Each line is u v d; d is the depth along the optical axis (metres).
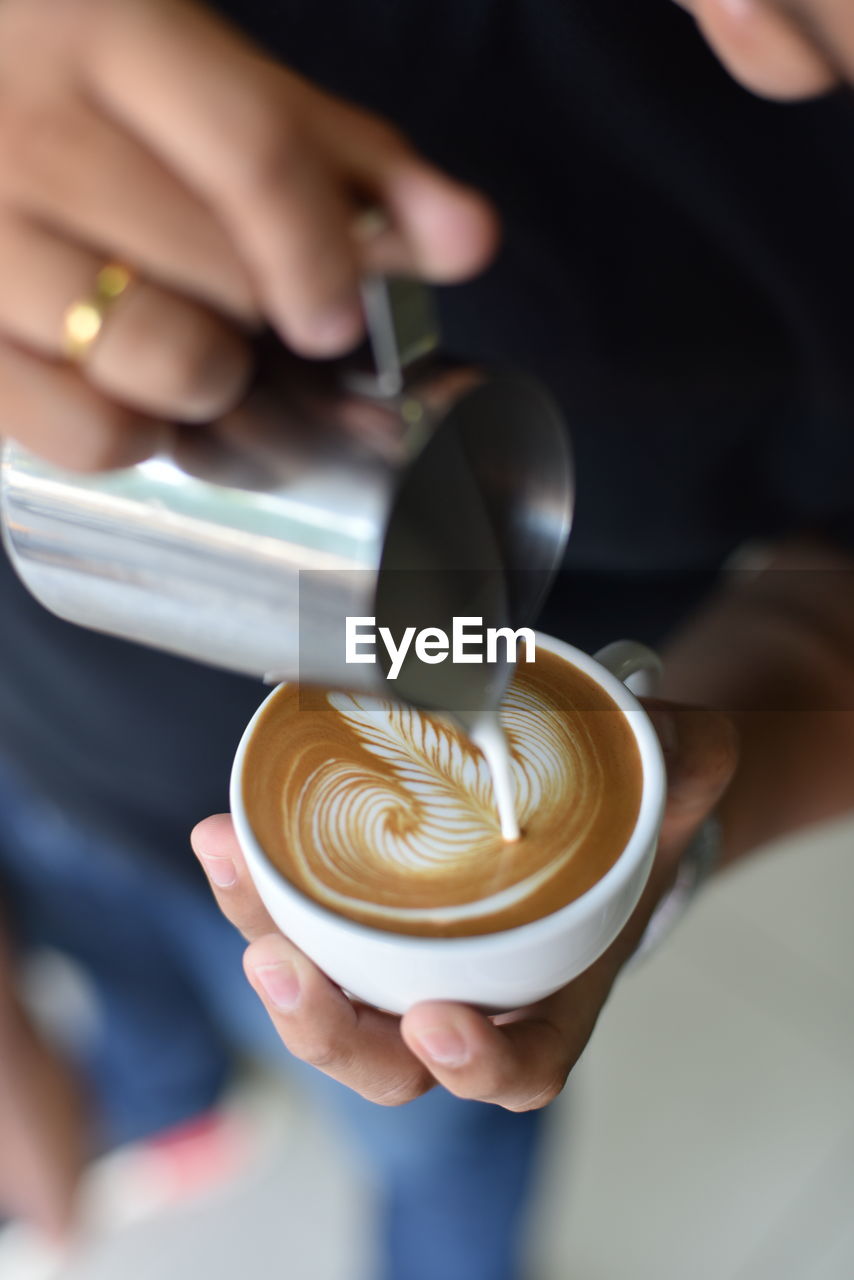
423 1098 0.64
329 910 0.39
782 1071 0.89
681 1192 0.84
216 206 0.35
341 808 0.41
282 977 0.38
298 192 0.34
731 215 0.50
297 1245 0.86
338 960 0.39
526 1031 0.40
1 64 0.35
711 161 0.48
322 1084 0.69
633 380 0.54
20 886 0.71
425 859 0.40
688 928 0.99
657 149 0.48
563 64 0.47
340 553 0.35
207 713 0.55
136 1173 0.90
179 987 0.80
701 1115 0.88
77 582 0.39
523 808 0.41
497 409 0.37
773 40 0.34
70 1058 0.87
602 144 0.49
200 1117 0.90
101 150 0.34
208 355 0.34
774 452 0.58
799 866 1.02
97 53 0.34
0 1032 0.74
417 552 0.37
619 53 0.46
